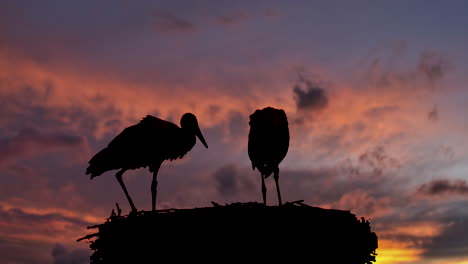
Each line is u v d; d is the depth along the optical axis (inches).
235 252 369.1
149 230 375.9
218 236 370.0
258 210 376.2
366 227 419.2
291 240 374.6
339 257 390.9
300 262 374.0
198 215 374.0
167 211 386.0
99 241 402.0
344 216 401.4
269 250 370.6
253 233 370.9
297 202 413.7
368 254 418.3
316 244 380.5
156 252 372.8
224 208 376.5
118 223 390.3
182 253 370.0
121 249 384.8
